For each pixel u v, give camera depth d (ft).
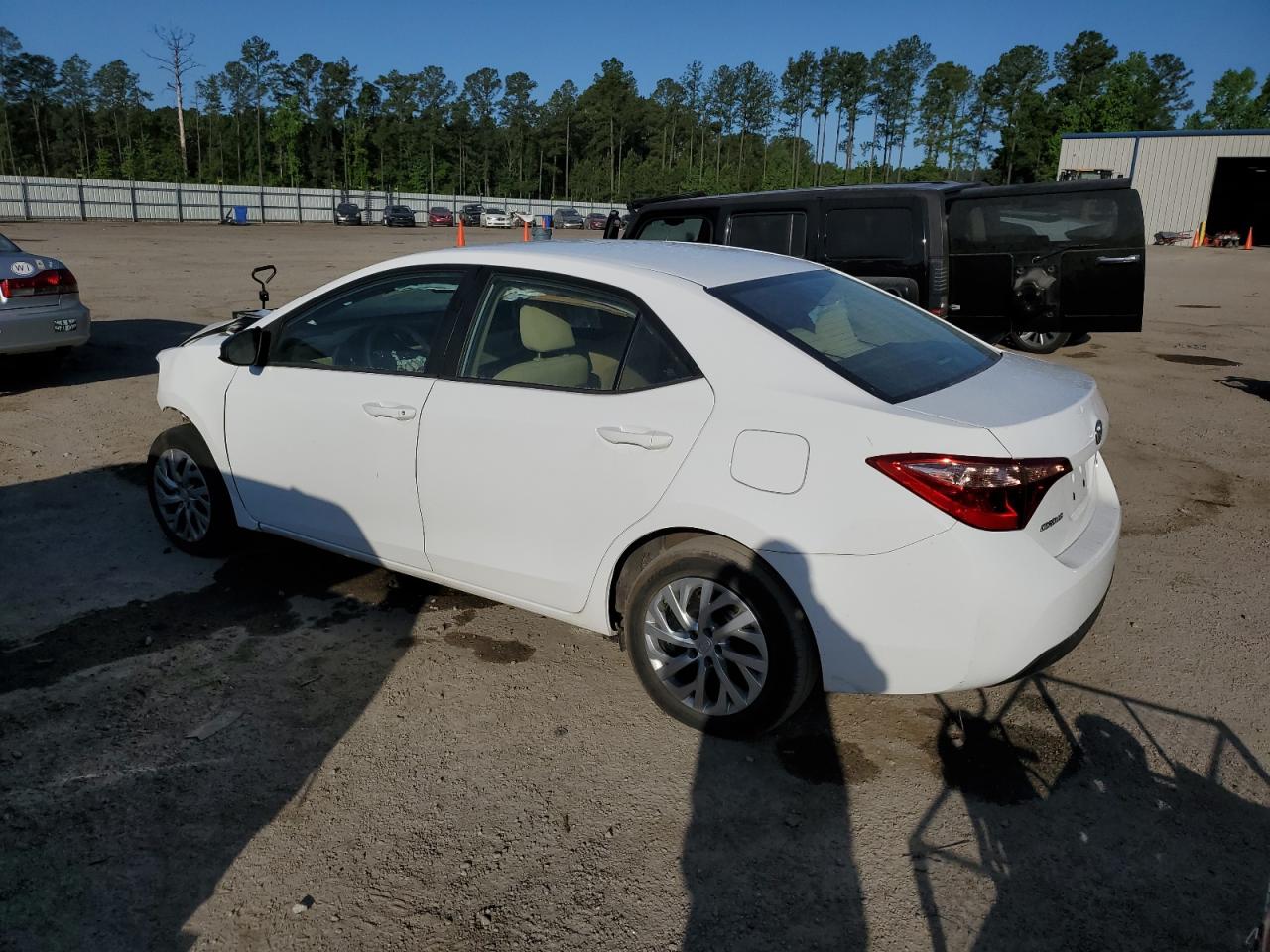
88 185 184.03
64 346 26.13
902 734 10.78
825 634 9.44
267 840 8.89
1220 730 10.85
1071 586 9.30
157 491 15.60
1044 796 9.65
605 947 7.70
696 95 424.05
